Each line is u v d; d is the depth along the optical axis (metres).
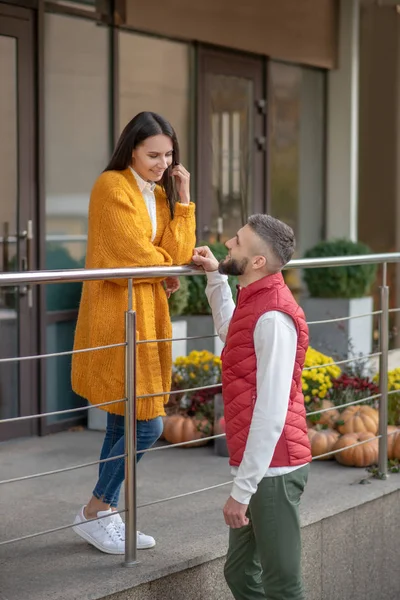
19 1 6.39
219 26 8.18
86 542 4.29
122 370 4.04
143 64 7.57
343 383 6.32
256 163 9.00
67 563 4.02
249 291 3.54
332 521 4.79
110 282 4.04
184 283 7.29
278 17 8.89
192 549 4.16
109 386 4.05
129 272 3.86
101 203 4.01
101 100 7.15
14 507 4.94
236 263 3.58
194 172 8.24
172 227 4.14
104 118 7.20
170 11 7.62
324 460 5.82
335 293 9.23
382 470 5.40
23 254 6.54
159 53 7.73
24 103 6.50
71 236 6.96
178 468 5.68
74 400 6.95
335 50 9.75
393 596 5.31
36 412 6.66
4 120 6.39
